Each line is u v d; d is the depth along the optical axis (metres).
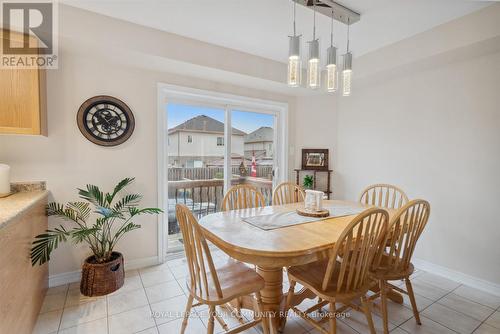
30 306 1.61
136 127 2.50
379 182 3.01
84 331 1.67
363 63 2.77
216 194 3.18
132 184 2.51
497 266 2.16
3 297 1.17
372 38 2.39
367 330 1.71
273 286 1.77
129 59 2.29
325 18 2.04
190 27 2.19
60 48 2.08
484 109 2.20
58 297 2.04
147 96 2.54
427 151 2.58
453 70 2.38
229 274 1.60
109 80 2.36
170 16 2.02
